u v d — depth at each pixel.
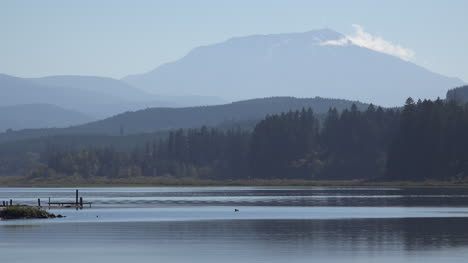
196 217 187.88
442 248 119.75
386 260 107.94
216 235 141.38
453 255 112.12
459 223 163.62
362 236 137.75
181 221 174.50
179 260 109.00
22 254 115.94
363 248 120.50
